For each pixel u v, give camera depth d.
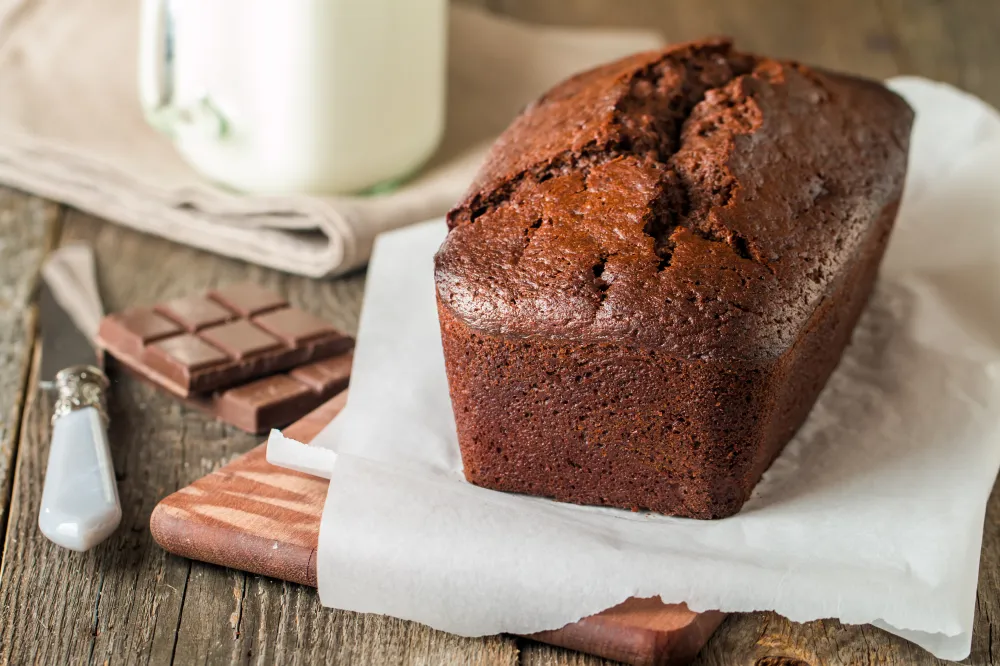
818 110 0.77
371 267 0.81
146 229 0.89
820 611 0.65
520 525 0.67
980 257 0.83
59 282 0.84
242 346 0.77
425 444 0.73
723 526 0.69
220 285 0.86
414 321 0.79
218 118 0.85
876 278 0.82
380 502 0.68
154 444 0.75
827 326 0.74
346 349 0.79
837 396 0.77
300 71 0.84
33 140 0.91
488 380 0.69
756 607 0.65
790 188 0.73
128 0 0.98
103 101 0.96
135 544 0.70
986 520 0.72
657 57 0.77
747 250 0.70
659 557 0.66
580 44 1.02
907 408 0.75
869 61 1.04
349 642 0.66
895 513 0.69
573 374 0.69
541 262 0.69
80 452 0.71
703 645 0.66
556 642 0.66
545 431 0.70
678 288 0.68
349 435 0.73
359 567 0.67
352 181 0.88
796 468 0.73
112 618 0.67
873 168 0.77
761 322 0.68
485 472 0.71
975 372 0.77
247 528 0.68
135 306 0.84
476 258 0.70
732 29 1.07
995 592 0.69
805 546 0.68
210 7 0.84
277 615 0.67
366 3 0.84
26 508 0.72
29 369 0.79
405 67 0.87
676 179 0.72
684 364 0.68
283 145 0.86
